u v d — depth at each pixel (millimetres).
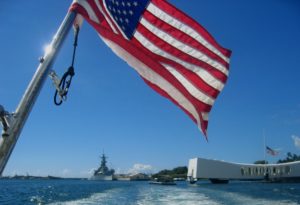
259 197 49688
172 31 6363
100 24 5242
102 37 5324
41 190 79000
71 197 51219
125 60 5711
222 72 6473
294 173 113625
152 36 6277
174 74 6324
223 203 40812
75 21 4789
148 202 42375
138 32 6203
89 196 53594
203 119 6398
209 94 6426
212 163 112438
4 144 3197
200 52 6473
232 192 63625
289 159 149875
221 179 117000
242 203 40625
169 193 61500
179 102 6262
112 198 48969
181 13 6441
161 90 6184
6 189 87125
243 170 113062
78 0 4742
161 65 5969
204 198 48406
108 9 5508
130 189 80000
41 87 3646
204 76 6414
